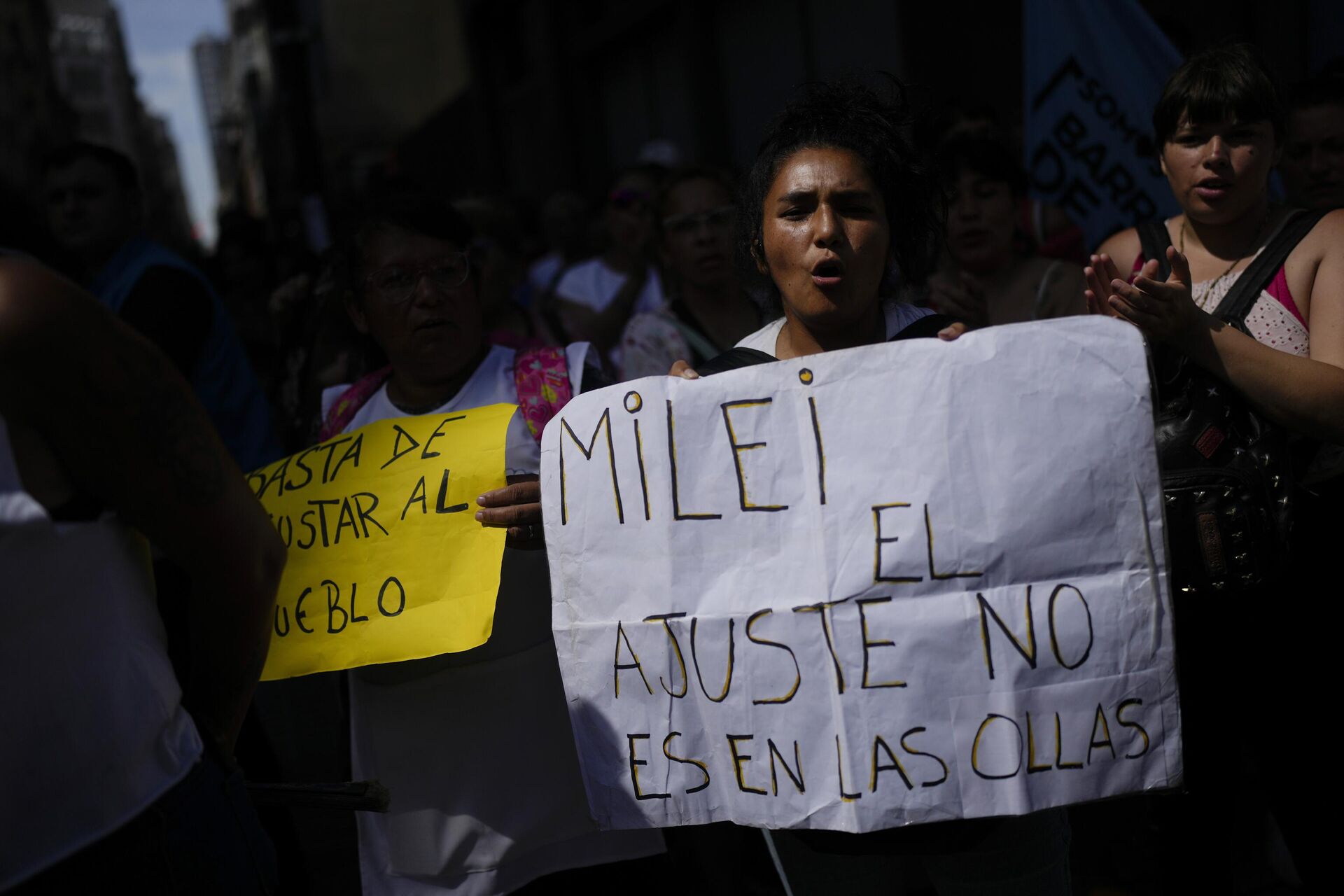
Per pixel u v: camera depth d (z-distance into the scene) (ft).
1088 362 5.46
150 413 4.50
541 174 42.57
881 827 5.54
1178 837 7.72
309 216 31.45
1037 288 10.36
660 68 33.68
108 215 10.89
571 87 39.52
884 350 5.65
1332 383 6.30
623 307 15.79
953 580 5.48
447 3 69.92
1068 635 5.41
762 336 6.60
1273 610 7.41
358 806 6.03
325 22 69.67
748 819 5.83
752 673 5.75
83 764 4.51
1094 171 12.05
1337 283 6.86
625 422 6.02
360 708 7.60
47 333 4.22
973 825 5.67
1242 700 7.53
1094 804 11.02
